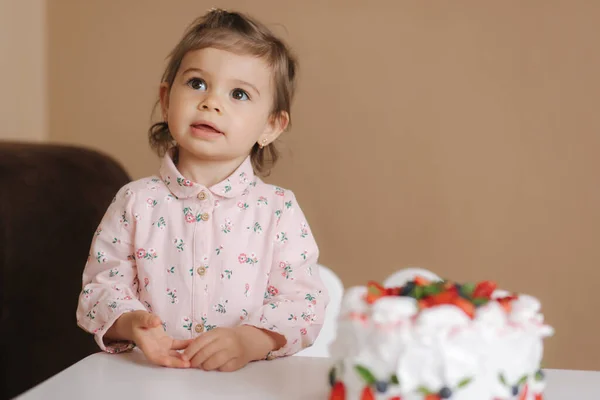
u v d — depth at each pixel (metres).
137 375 0.89
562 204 2.21
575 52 2.19
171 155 1.27
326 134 2.29
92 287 1.13
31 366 1.69
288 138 2.30
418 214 2.27
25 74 2.35
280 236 1.21
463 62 2.23
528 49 2.21
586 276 2.21
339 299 1.48
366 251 2.29
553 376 0.90
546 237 2.22
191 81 1.21
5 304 1.63
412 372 0.68
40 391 0.81
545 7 2.20
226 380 0.88
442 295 0.71
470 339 0.68
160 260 1.18
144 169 2.40
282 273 1.20
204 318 1.16
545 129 2.21
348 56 2.27
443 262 2.26
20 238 1.67
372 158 2.28
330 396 0.75
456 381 0.68
